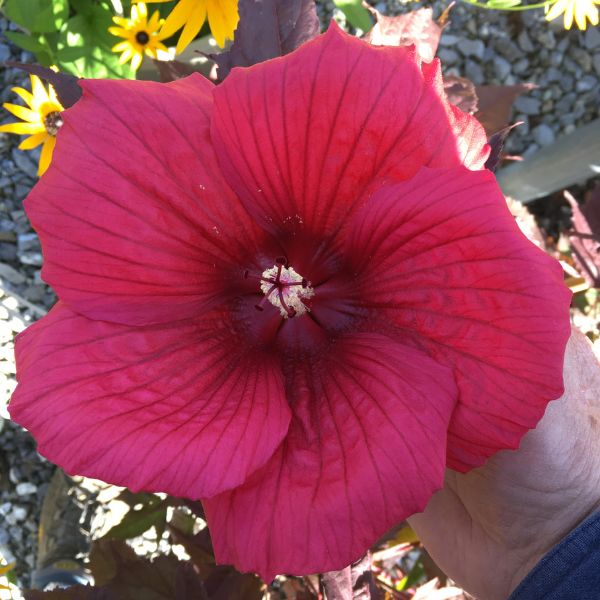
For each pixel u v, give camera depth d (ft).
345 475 0.89
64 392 0.91
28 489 2.80
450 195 0.85
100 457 0.89
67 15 2.28
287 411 0.95
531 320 0.83
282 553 0.88
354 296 1.05
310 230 1.04
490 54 3.16
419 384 0.90
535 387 0.85
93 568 1.70
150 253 0.96
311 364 1.05
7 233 2.85
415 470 0.87
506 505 1.22
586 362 1.25
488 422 0.89
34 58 2.86
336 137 0.92
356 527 0.88
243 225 1.03
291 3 1.20
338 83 0.88
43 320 0.96
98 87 0.91
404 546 1.99
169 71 1.84
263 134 0.92
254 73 0.89
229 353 1.03
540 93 3.20
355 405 0.94
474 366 0.89
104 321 0.95
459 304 0.89
